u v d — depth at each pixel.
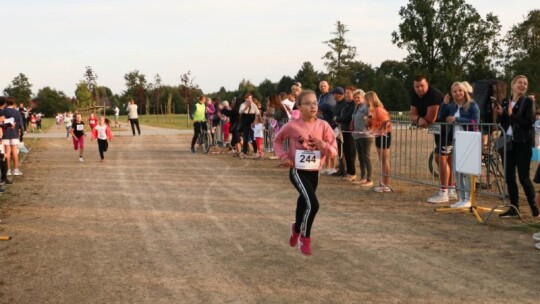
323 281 4.68
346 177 10.98
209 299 4.28
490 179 9.17
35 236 6.43
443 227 6.66
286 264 5.20
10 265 5.28
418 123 8.64
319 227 6.71
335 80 64.50
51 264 5.30
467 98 8.16
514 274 4.79
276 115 14.52
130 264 5.26
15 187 10.25
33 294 4.47
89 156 16.47
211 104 18.98
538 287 4.45
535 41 60.34
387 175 9.53
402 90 61.31
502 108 7.29
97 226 6.93
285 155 5.26
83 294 4.45
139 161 14.88
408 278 4.72
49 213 7.76
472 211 7.40
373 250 5.65
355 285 4.56
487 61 58.00
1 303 4.27
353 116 10.34
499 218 7.09
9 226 6.95
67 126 28.91
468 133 7.22
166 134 27.03
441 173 8.32
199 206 8.20
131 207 8.17
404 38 58.19
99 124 15.21
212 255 5.54
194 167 13.34
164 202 8.57
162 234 6.46
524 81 6.93
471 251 5.56
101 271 5.05
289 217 7.37
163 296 4.37
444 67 57.00
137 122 26.23
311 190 5.14
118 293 4.46
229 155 16.48
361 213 7.56
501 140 7.70
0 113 11.66
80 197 9.11
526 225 6.65
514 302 4.11
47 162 14.81
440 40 57.12
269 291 4.44
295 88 13.89
